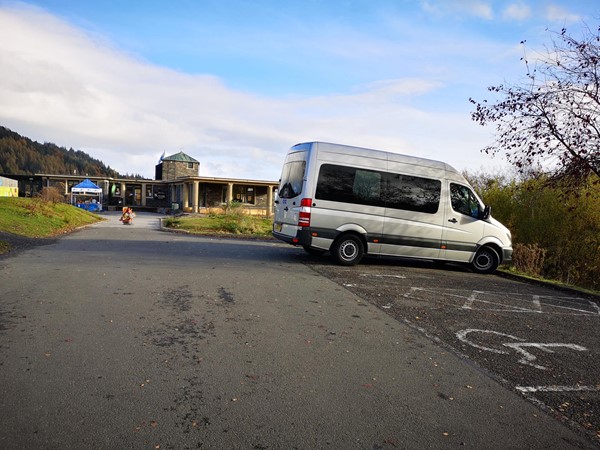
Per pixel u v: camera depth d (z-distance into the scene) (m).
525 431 3.07
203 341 4.45
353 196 9.86
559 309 7.17
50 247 11.02
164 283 7.07
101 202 40.56
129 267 8.41
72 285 6.61
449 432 2.98
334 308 6.12
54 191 22.67
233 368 3.83
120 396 3.20
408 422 3.08
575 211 12.77
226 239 15.79
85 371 3.58
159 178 51.12
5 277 7.00
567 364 4.50
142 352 4.06
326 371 3.89
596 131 10.16
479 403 3.46
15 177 42.69
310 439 2.79
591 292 8.79
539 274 12.08
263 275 8.30
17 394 3.14
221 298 6.28
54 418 2.85
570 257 13.38
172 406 3.09
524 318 6.35
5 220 13.97
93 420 2.85
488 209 10.84
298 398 3.34
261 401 3.25
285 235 10.24
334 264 10.30
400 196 10.23
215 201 36.53
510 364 4.39
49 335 4.37
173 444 2.63
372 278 8.76
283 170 11.05
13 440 2.58
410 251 10.35
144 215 34.72
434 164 10.65
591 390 3.86
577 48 10.01
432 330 5.37
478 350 4.75
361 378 3.79
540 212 14.02
